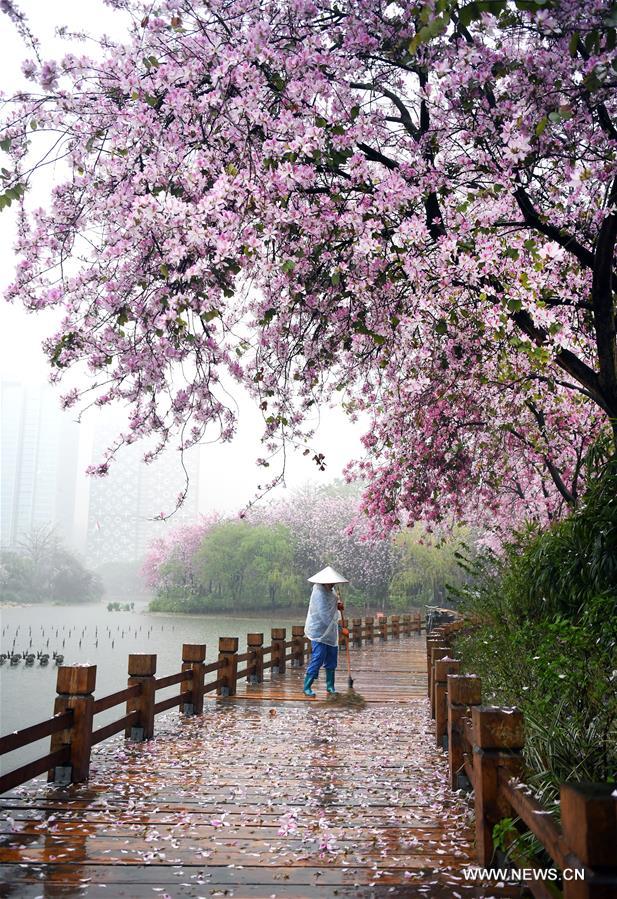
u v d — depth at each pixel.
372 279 5.14
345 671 11.70
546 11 3.51
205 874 3.23
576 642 3.82
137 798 4.41
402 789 4.75
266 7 5.03
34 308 5.36
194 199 4.89
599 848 1.76
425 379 8.38
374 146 5.70
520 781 3.13
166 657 23.81
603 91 4.47
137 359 5.37
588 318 6.39
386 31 5.09
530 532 8.45
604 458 6.99
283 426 6.97
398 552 44.56
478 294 5.22
